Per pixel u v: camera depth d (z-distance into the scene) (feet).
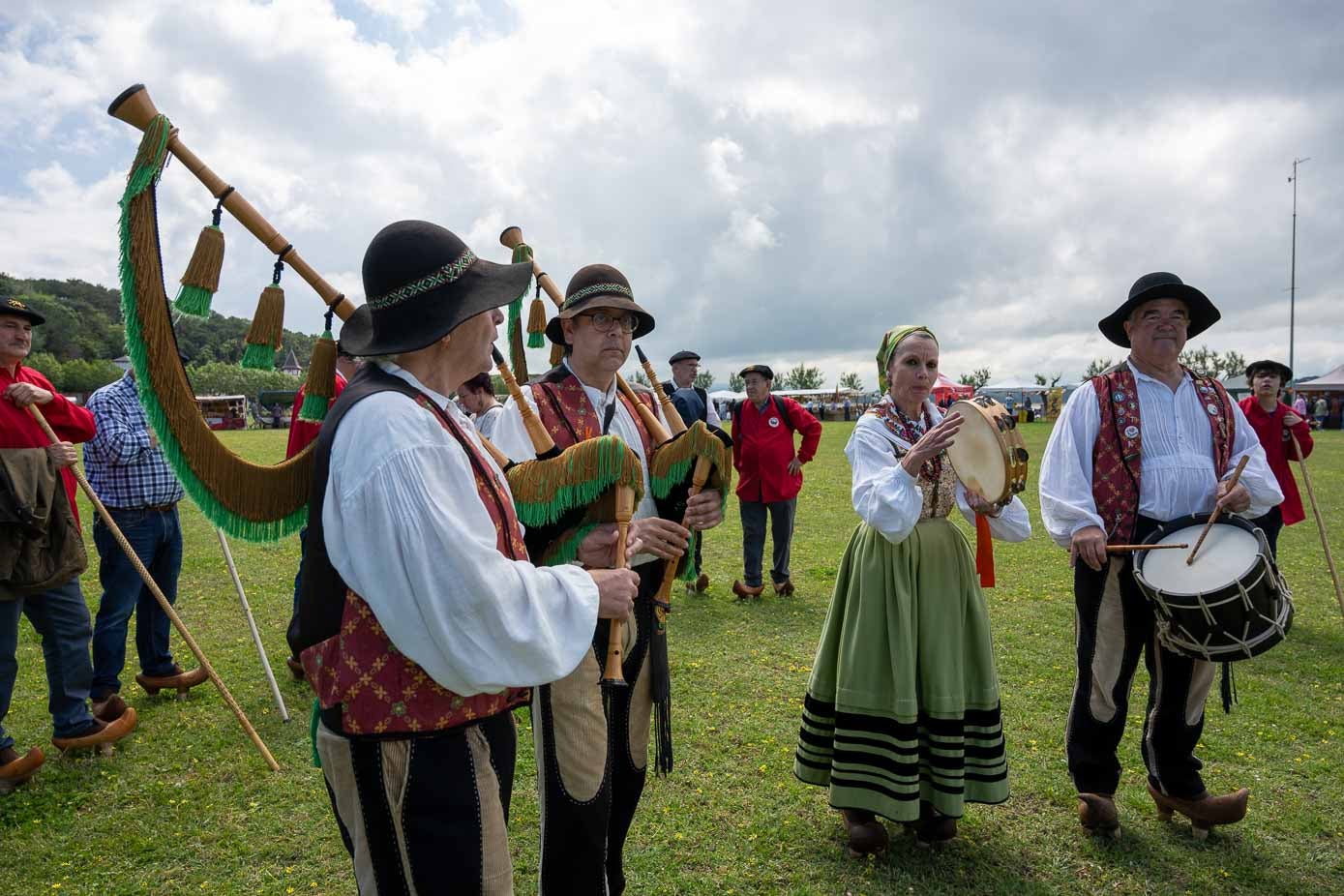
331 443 4.94
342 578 4.92
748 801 11.27
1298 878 9.50
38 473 11.46
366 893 5.20
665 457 8.26
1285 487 19.94
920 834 10.04
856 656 9.79
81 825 10.68
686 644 18.11
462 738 5.20
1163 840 10.26
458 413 5.68
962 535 10.02
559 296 8.95
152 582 11.87
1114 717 10.19
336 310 5.86
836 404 180.65
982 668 9.74
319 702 5.30
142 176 5.09
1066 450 10.37
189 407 5.29
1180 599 8.98
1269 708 14.37
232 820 10.78
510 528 5.50
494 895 5.23
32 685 15.89
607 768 7.45
